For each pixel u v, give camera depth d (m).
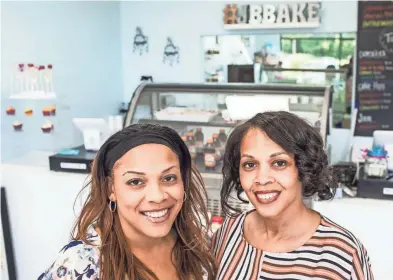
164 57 5.25
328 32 4.66
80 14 4.49
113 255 1.11
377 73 4.59
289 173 1.12
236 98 2.66
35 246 2.93
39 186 2.84
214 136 2.79
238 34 4.92
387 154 2.50
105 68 5.03
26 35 3.75
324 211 2.32
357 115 4.69
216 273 1.30
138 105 2.88
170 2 5.10
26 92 3.53
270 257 1.18
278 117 1.15
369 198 2.35
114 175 1.10
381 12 4.46
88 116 4.72
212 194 2.49
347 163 2.76
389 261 2.24
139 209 1.08
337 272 1.08
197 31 5.07
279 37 4.79
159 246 1.22
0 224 2.89
